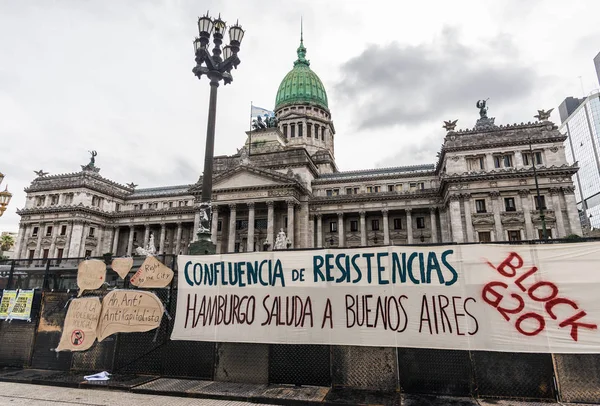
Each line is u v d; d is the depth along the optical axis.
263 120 106.38
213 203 76.38
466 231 62.81
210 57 20.02
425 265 12.22
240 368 13.31
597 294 10.83
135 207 102.00
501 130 65.50
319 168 102.62
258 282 13.66
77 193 91.81
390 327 12.07
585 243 11.23
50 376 14.30
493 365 11.31
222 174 76.50
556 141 62.38
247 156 78.44
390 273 12.47
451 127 68.00
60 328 15.60
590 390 10.55
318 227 81.56
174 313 14.59
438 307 11.83
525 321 11.11
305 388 12.43
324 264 13.14
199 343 14.00
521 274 11.43
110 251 96.12
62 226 90.94
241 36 21.30
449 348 11.45
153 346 14.43
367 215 82.94
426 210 78.94
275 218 79.19
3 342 16.06
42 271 17.19
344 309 12.62
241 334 13.36
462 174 64.38
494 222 62.00
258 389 12.44
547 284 11.19
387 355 12.09
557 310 10.97
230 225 74.69
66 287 17.16
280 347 13.19
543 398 10.83
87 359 14.95
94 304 15.41
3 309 16.36
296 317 13.00
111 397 12.12
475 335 11.35
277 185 73.31
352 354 12.39
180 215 93.50
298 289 13.21
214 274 14.23
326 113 123.75
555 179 61.03
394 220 81.50
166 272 14.98
